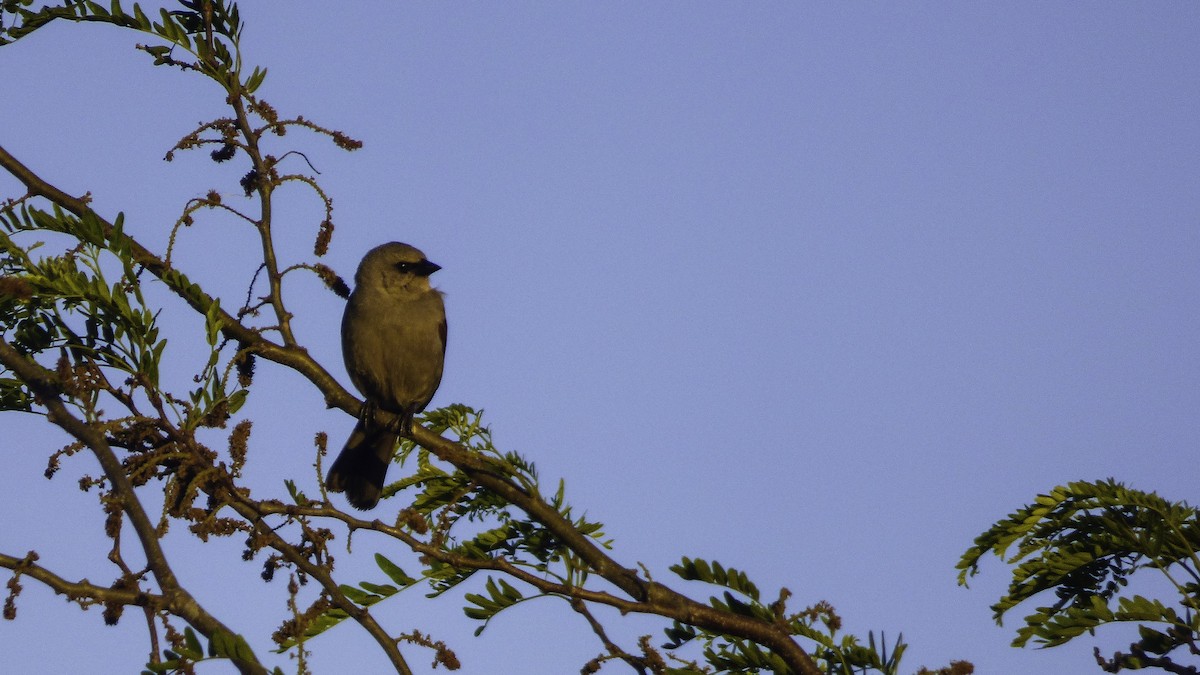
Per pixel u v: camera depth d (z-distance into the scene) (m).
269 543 6.98
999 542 8.08
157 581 5.85
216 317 7.95
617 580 7.97
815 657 7.77
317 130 8.87
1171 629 7.12
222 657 5.68
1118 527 7.82
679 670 7.68
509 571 7.43
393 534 7.26
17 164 8.73
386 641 6.75
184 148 8.60
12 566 6.14
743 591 8.03
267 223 8.85
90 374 7.25
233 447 7.23
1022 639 7.28
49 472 7.02
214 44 9.15
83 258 7.99
